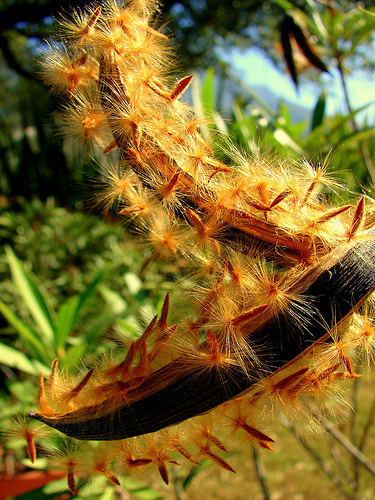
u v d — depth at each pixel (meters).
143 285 0.23
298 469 0.41
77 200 0.56
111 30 0.09
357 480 0.24
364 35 0.22
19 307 0.45
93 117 0.09
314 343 0.08
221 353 0.08
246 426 0.09
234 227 0.09
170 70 0.10
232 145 0.10
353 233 0.09
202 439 0.09
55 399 0.09
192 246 0.10
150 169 0.09
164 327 0.09
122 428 0.08
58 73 0.09
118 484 0.09
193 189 0.09
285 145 0.20
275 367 0.08
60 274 0.52
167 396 0.08
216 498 0.38
